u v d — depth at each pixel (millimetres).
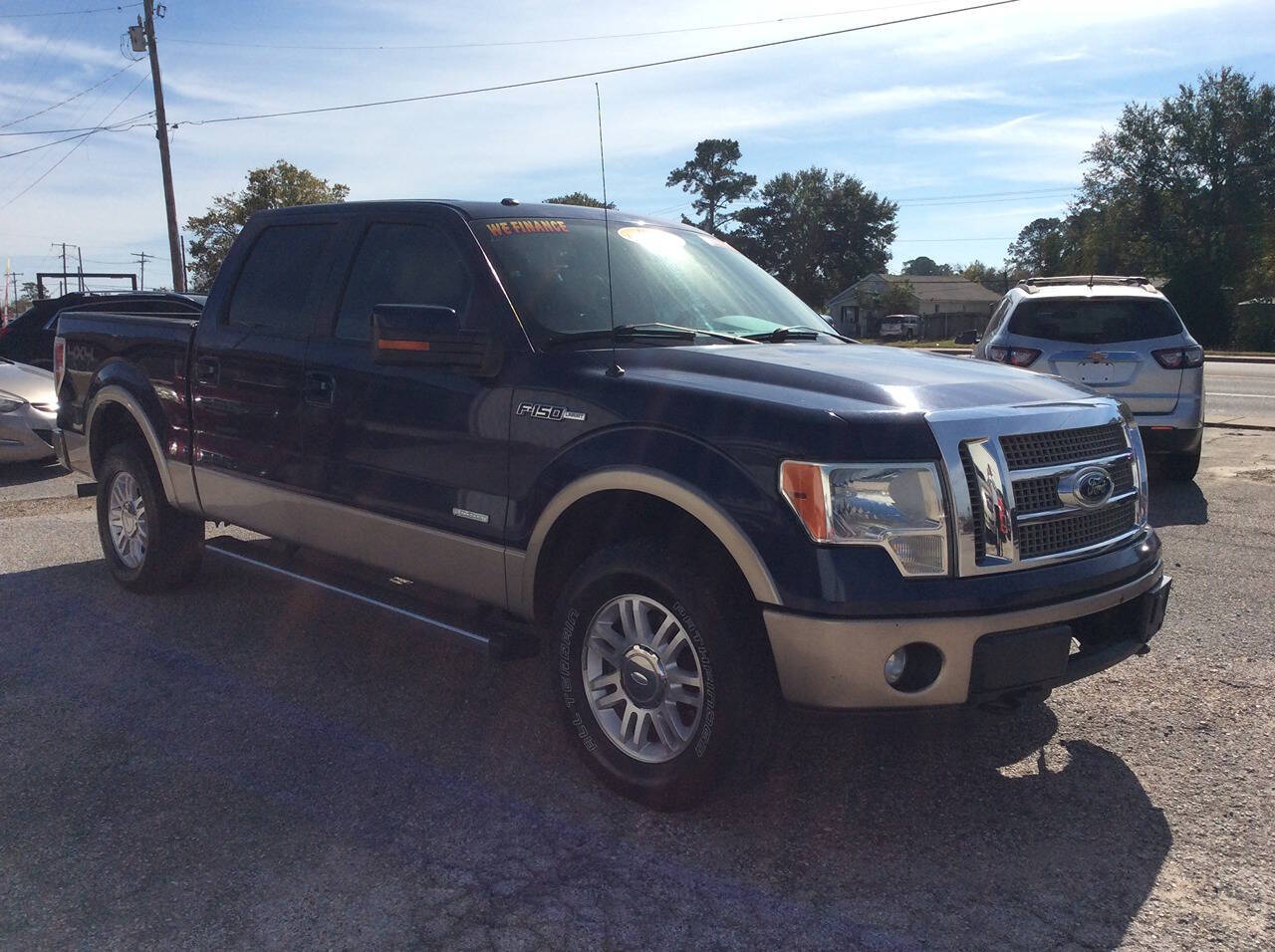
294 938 2590
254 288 4742
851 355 3705
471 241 3869
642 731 3240
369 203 4406
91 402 5605
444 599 3844
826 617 2781
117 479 5586
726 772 3031
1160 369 8188
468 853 2990
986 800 3309
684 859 2961
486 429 3570
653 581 3086
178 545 5379
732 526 2902
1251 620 4984
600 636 3334
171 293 10938
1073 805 3271
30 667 4512
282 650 4723
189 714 4004
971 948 2547
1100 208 57906
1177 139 53938
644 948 2555
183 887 2818
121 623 5098
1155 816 3197
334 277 4352
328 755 3648
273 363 4422
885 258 93812
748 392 3076
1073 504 3109
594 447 3242
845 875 2875
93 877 2867
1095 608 3062
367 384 3998
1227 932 2605
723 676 2963
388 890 2803
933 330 79812
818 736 3773
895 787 3396
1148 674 4344
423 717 3982
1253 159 52938
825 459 2814
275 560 4754
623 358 3477
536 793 3365
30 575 6008
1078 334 8406
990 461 2926
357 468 4066
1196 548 6379
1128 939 2580
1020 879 2850
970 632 2814
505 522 3518
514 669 4504
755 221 95000
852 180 93125
